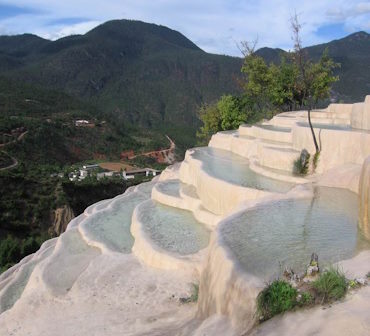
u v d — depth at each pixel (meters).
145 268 16.02
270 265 9.59
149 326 11.66
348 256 10.16
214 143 30.19
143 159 135.88
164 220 19.95
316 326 7.03
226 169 21.47
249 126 28.55
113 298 14.26
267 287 8.12
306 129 19.42
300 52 25.30
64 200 69.88
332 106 26.69
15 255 40.28
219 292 9.33
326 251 10.51
